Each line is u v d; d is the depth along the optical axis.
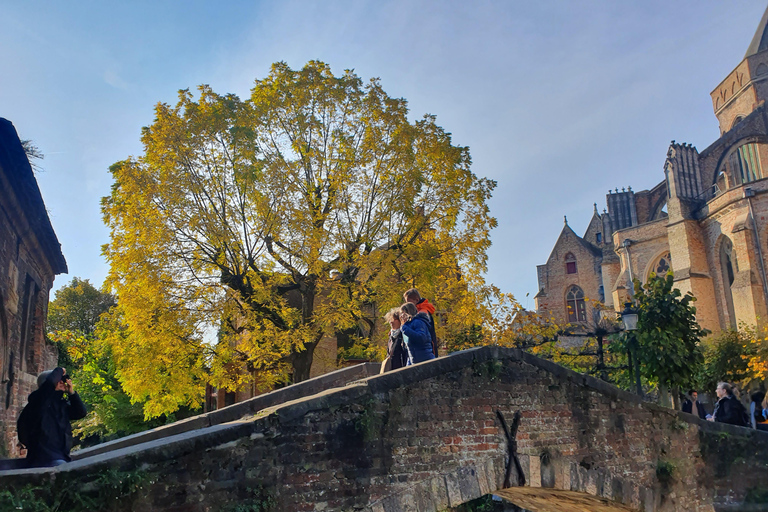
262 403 9.40
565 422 8.90
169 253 18.08
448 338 20.91
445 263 20.12
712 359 29.44
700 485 10.07
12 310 10.30
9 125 7.29
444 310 20.77
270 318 18.56
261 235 19.05
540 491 8.77
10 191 8.91
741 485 10.37
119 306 18.53
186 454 5.93
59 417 7.21
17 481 5.10
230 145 19.25
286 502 6.37
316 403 6.74
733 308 38.91
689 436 10.19
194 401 19.73
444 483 7.52
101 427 29.47
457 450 7.73
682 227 41.16
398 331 9.24
